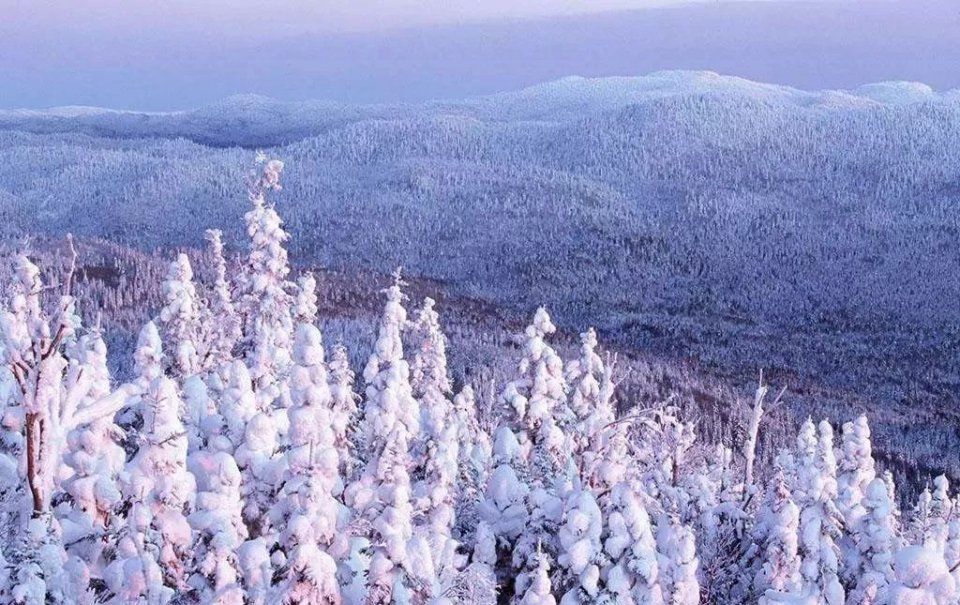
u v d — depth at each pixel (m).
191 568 15.20
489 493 21.84
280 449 20.61
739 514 24.84
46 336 13.94
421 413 31.98
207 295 35.09
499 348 180.12
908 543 27.98
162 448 16.61
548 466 25.70
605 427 24.31
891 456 192.62
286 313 34.97
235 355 34.81
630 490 18.83
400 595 16.59
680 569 18.84
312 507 16.48
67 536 15.79
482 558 20.47
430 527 20.92
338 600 15.28
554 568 19.30
